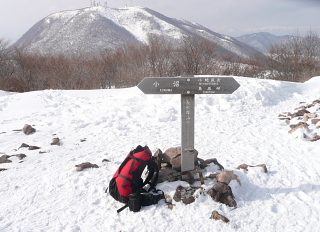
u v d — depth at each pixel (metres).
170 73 34.56
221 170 4.84
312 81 16.20
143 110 10.38
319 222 3.50
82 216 3.95
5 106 13.43
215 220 3.64
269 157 5.68
